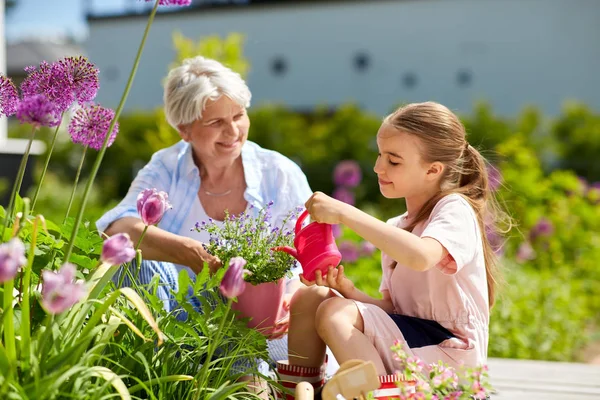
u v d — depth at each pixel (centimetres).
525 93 1280
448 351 181
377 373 166
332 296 188
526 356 388
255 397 170
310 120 1164
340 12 1386
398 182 194
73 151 1025
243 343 177
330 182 953
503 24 1288
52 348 139
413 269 181
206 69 226
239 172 242
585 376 292
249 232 187
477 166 203
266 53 1441
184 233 239
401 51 1349
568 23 1256
